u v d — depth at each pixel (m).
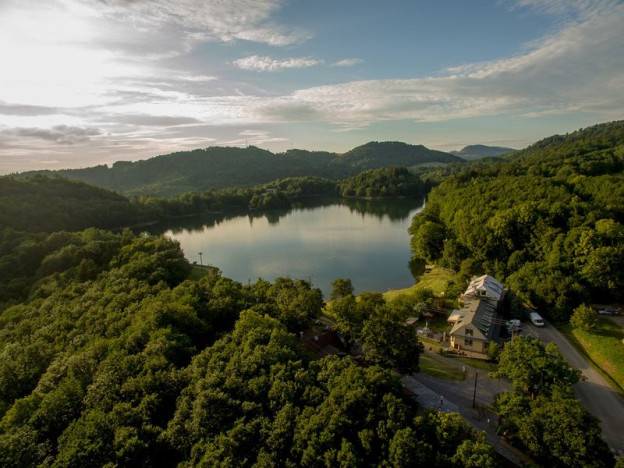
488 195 129.12
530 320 77.56
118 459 33.94
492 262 103.38
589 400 53.31
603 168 141.62
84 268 101.12
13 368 53.88
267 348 46.94
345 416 34.97
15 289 100.88
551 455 37.84
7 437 36.00
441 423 35.78
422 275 121.31
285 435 34.91
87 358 50.62
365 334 57.81
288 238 188.75
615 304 77.94
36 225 166.38
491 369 62.59
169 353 49.91
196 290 74.75
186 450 36.31
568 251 85.62
